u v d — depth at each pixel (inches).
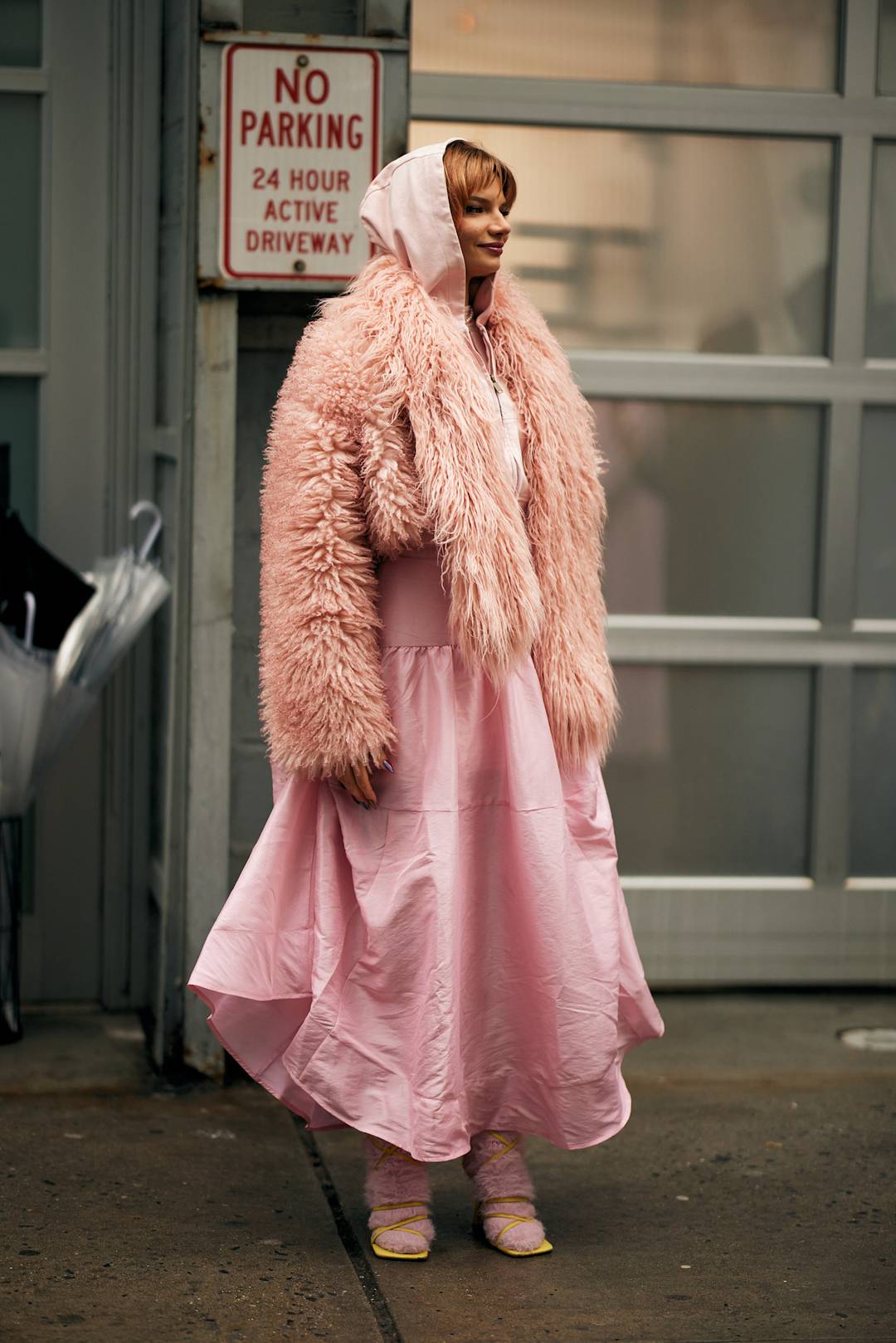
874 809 200.5
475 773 126.0
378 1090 123.6
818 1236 134.5
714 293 192.5
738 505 195.2
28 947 187.8
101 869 188.1
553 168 188.7
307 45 158.2
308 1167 147.1
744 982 198.7
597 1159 150.9
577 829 129.5
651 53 188.7
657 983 198.5
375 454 120.4
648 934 196.7
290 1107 131.5
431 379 121.6
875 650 197.5
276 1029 130.5
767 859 199.5
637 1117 161.5
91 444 184.1
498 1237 129.9
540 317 135.4
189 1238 131.5
